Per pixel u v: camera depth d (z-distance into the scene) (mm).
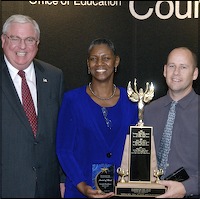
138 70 4805
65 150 3080
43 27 4762
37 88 3207
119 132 3086
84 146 3064
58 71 3357
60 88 3330
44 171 3146
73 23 4781
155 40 4801
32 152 3086
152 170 3062
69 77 4801
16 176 3064
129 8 4785
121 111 3117
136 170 3066
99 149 3057
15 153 3059
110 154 3061
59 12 4770
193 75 3066
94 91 3123
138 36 4797
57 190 3271
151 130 3061
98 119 3068
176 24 4789
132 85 4793
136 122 3141
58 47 4781
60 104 3279
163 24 4797
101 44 3072
